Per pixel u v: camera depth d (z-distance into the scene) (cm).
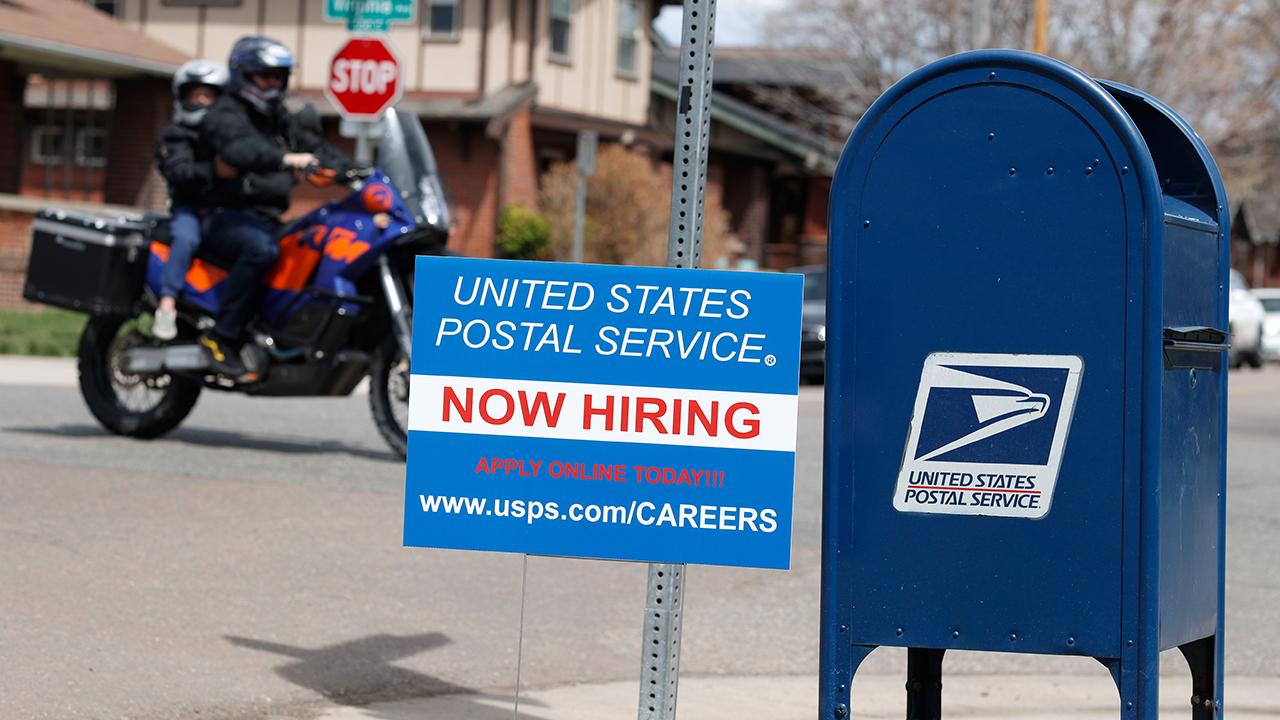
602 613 677
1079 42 3881
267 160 981
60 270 1045
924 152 405
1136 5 3897
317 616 634
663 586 412
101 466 948
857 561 411
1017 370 400
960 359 404
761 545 399
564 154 3294
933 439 406
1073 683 608
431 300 412
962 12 3700
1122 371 394
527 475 409
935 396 405
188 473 942
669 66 4019
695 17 403
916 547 408
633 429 404
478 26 3148
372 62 1399
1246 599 767
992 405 402
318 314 995
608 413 405
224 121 980
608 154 3106
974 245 402
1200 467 437
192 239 1003
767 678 595
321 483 936
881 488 410
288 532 787
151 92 2792
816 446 1317
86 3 3294
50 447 1017
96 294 1034
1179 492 419
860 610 412
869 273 409
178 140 1008
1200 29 3991
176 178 1000
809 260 4450
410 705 525
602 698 547
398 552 762
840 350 410
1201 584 441
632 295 404
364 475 978
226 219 1002
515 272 409
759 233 4081
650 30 3575
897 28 3806
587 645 621
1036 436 400
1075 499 398
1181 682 616
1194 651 459
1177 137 459
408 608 659
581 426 406
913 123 405
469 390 411
